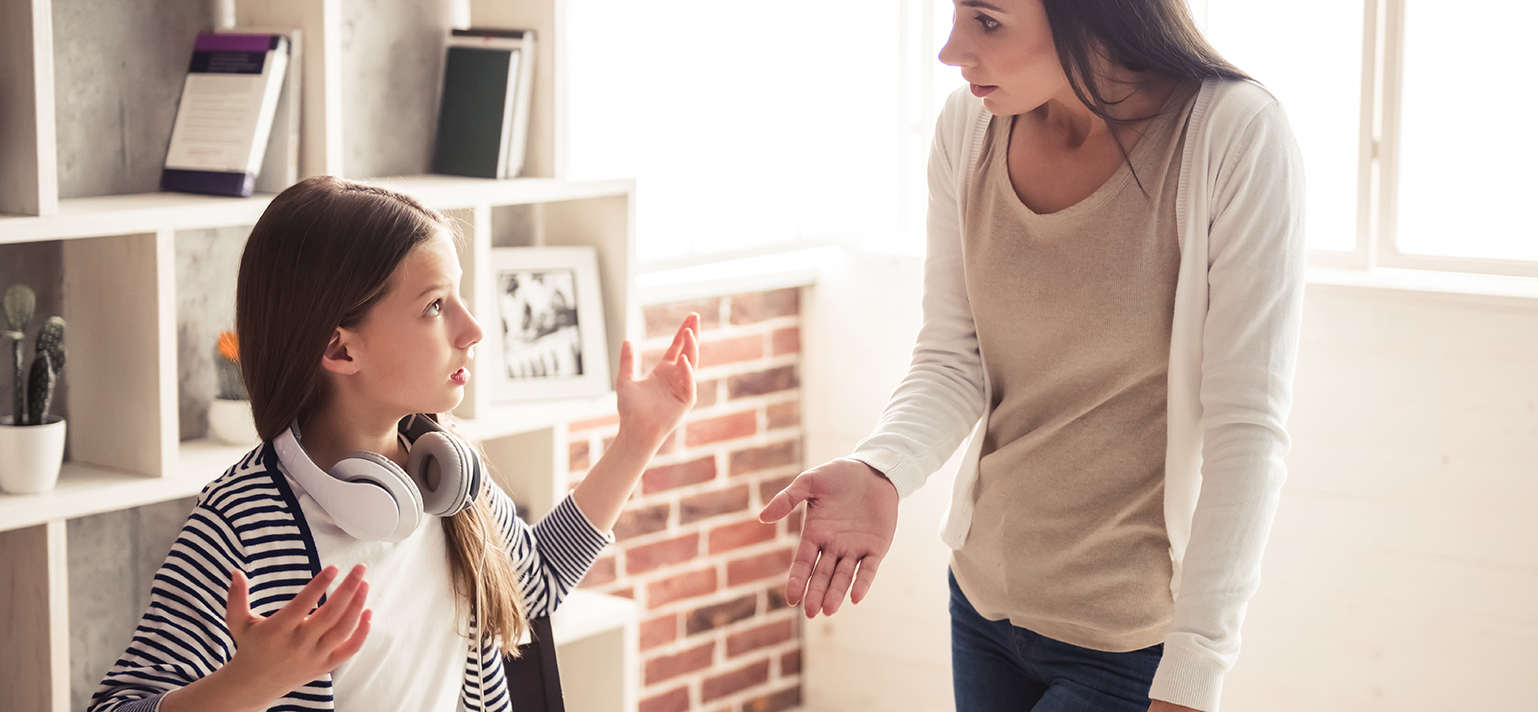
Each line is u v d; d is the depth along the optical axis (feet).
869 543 5.08
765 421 11.73
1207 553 4.54
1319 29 9.82
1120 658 5.15
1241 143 4.64
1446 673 9.22
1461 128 9.52
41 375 6.45
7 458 6.33
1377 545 9.39
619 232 8.64
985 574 5.51
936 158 5.63
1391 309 9.18
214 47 7.32
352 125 8.16
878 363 11.59
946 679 11.53
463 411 7.86
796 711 12.30
